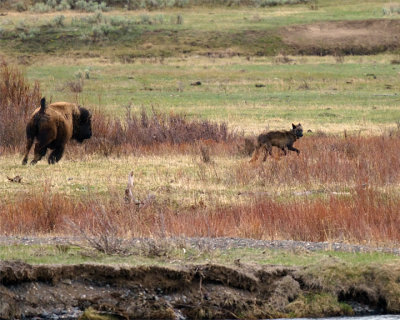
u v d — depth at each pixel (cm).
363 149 7919
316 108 12294
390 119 11262
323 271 3559
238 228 4709
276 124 10750
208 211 5253
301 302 3438
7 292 3241
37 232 4641
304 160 7088
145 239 4106
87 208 5106
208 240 4169
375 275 3538
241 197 5912
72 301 3316
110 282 3400
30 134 7150
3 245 3906
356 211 5012
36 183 6325
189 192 6103
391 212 5038
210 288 3450
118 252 3759
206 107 12338
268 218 4950
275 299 3441
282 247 4053
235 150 8169
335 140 8588
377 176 6481
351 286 3516
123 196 5588
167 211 5191
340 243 4334
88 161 7538
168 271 3447
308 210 5047
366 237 4497
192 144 8462
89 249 3803
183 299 3416
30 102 8588
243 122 10875
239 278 3475
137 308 3331
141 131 8706
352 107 12412
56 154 7288
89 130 7606
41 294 3297
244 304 3409
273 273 3534
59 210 5066
